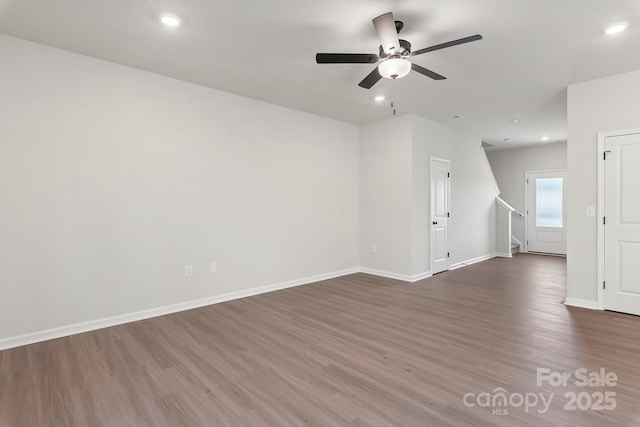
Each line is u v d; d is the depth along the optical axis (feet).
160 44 9.58
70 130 10.09
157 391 7.04
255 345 9.28
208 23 8.45
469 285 15.90
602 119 11.93
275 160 15.19
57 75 9.86
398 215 17.15
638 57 10.26
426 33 8.89
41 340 9.61
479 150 22.61
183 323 11.01
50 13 8.01
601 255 12.03
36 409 6.46
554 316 11.46
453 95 13.83
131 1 7.52
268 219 14.96
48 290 9.77
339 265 18.01
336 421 6.04
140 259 11.43
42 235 9.68
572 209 12.60
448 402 6.56
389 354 8.67
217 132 13.26
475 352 8.73
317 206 16.94
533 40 9.21
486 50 9.81
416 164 16.89
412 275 16.74
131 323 11.05
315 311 12.17
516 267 20.30
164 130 11.93
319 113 16.56
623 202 11.60
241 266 14.05
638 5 7.54
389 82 12.41
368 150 18.52
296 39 9.27
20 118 9.32
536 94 13.69
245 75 11.80
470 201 21.57
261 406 6.50
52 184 9.81
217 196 13.30
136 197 11.34
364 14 8.05
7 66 9.14
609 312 11.80
